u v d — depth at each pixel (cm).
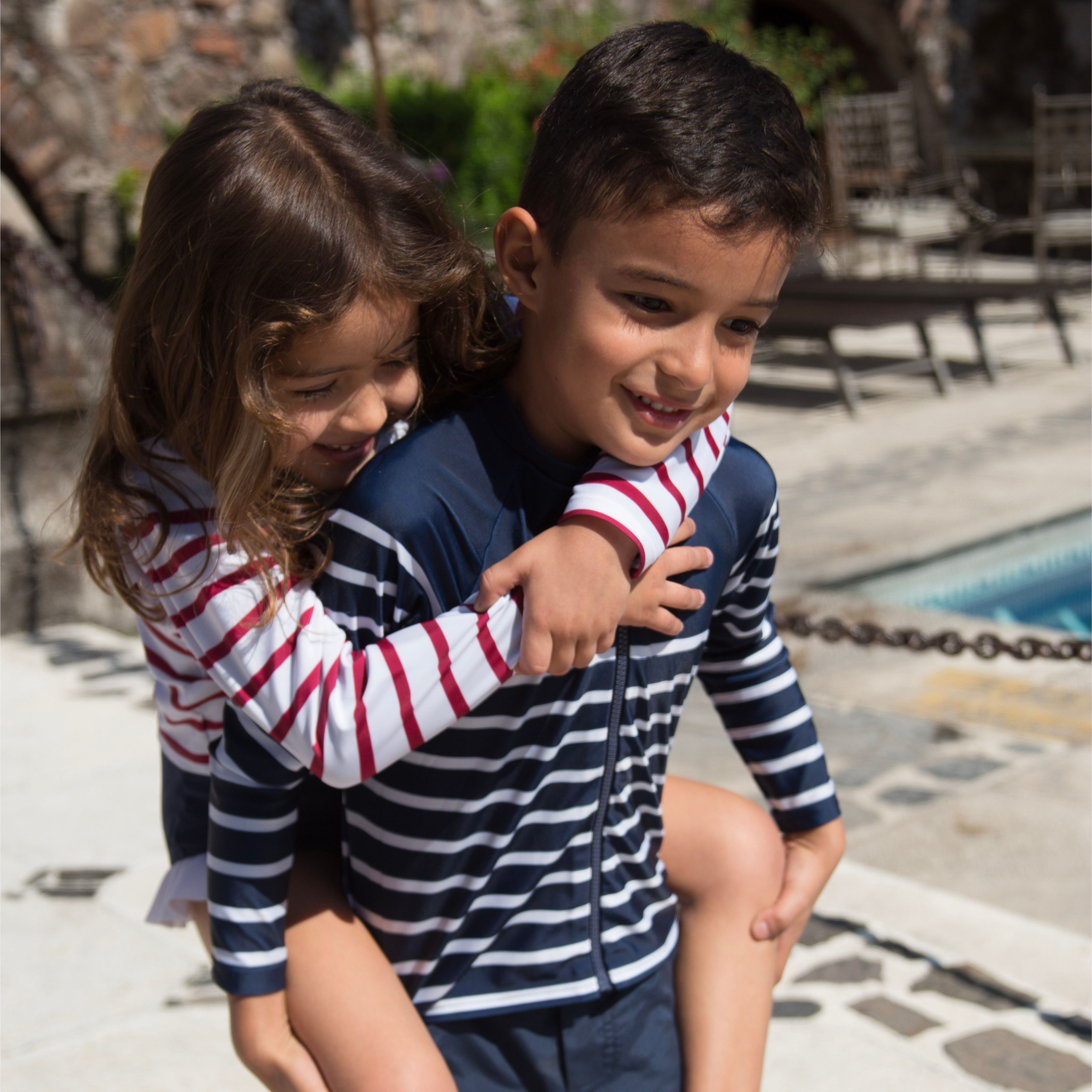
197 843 136
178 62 869
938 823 301
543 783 119
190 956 254
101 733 362
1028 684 384
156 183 115
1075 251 1398
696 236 97
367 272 107
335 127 115
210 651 112
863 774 329
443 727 109
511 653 108
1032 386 801
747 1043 131
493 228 129
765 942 136
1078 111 1248
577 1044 125
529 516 115
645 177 96
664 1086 129
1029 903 266
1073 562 541
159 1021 233
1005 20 1455
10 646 434
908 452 649
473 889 120
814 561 486
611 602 107
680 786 144
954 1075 212
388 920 122
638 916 127
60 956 254
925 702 374
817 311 770
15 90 800
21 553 442
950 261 1398
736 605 134
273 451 109
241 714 113
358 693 108
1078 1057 216
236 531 110
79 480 123
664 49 102
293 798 116
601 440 107
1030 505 543
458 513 113
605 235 99
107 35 834
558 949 123
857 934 254
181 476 116
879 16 1373
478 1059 124
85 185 833
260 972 115
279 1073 116
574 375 105
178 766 137
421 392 121
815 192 103
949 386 791
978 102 1487
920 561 492
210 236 108
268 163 108
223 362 108
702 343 101
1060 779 321
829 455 654
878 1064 215
